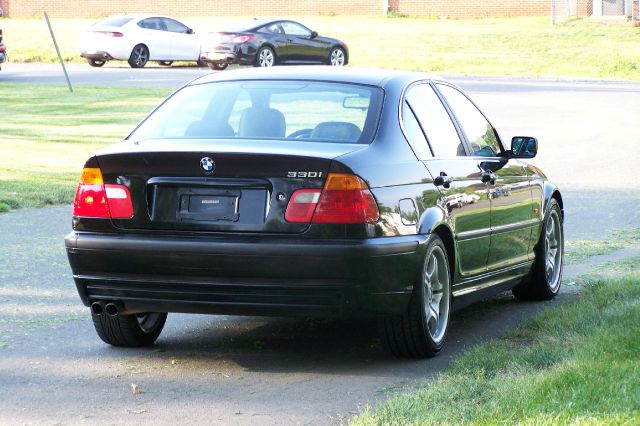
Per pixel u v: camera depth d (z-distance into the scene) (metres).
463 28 57.03
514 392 6.14
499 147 9.48
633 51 48.41
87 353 7.82
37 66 44.84
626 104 32.31
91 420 6.19
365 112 7.67
